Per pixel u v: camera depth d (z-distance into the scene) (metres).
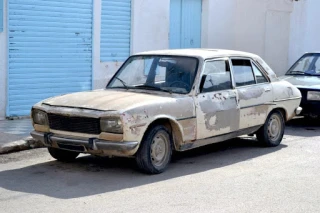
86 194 6.70
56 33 12.38
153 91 8.22
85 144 7.30
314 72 12.59
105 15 13.51
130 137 7.15
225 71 8.70
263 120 9.33
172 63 8.47
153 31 14.73
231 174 7.80
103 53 13.57
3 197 6.55
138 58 8.86
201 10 16.45
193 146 8.15
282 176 7.74
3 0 11.19
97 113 7.21
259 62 9.48
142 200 6.49
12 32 11.48
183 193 6.82
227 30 17.16
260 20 17.78
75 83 12.96
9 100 11.58
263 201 6.56
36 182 7.22
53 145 7.73
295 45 18.73
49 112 7.63
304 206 6.40
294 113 10.05
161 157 7.74
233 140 10.26
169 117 7.61
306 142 10.27
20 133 9.98
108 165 8.18
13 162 8.33
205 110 8.13
